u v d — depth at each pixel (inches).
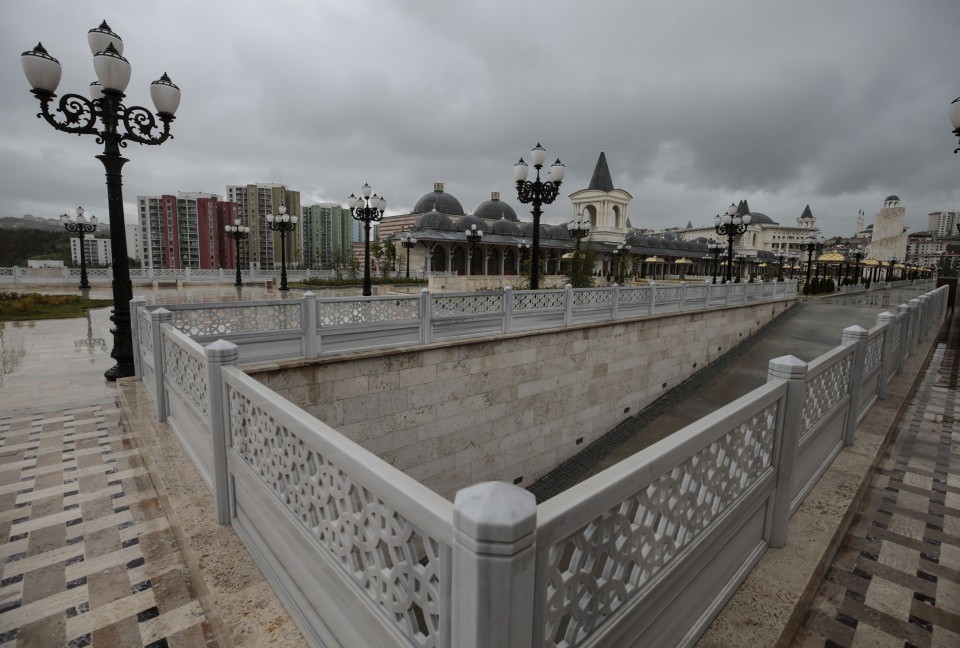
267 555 94.0
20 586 104.7
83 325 522.6
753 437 97.1
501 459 401.1
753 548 101.3
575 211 2313.0
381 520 57.7
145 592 103.4
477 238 1181.1
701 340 666.8
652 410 564.4
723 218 818.8
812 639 88.6
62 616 96.0
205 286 1128.8
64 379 276.5
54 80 238.2
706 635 80.5
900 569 110.7
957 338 463.8
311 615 77.0
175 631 92.5
